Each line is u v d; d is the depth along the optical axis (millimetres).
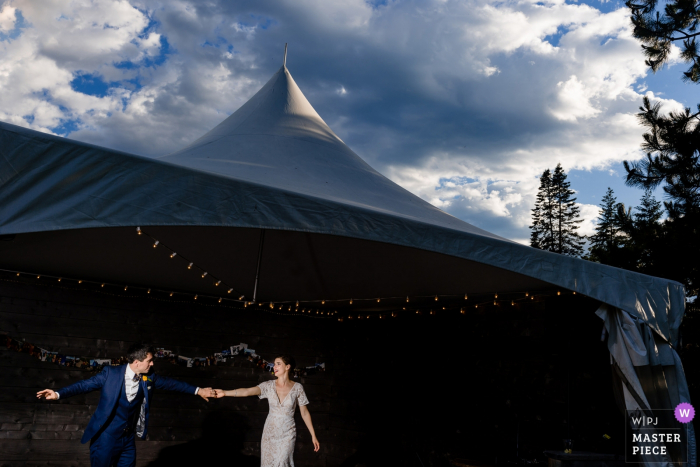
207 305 6980
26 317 5824
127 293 6457
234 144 5680
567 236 42812
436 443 6508
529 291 5492
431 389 6746
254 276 6016
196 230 4645
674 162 11000
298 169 5238
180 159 4586
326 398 7660
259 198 3064
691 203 10805
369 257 5305
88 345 6105
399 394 7066
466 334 6508
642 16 11570
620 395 4422
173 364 6625
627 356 4043
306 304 7398
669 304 4102
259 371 7156
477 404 6184
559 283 3760
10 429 5598
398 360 7207
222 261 5484
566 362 5395
